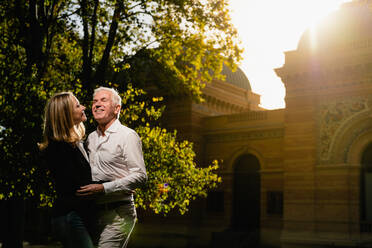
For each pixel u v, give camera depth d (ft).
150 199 51.70
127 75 73.87
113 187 14.11
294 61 111.45
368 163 102.58
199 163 127.34
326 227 102.94
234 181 124.98
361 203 101.65
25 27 61.52
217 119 128.16
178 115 127.24
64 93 14.71
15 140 44.32
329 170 104.63
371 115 101.30
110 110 15.30
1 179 43.80
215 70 79.10
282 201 114.42
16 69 49.24
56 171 14.05
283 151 116.47
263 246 114.11
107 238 14.47
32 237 136.36
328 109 107.34
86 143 15.51
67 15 66.49
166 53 78.28
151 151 54.19
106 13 69.26
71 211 13.91
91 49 65.77
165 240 124.16
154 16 71.26
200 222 126.52
